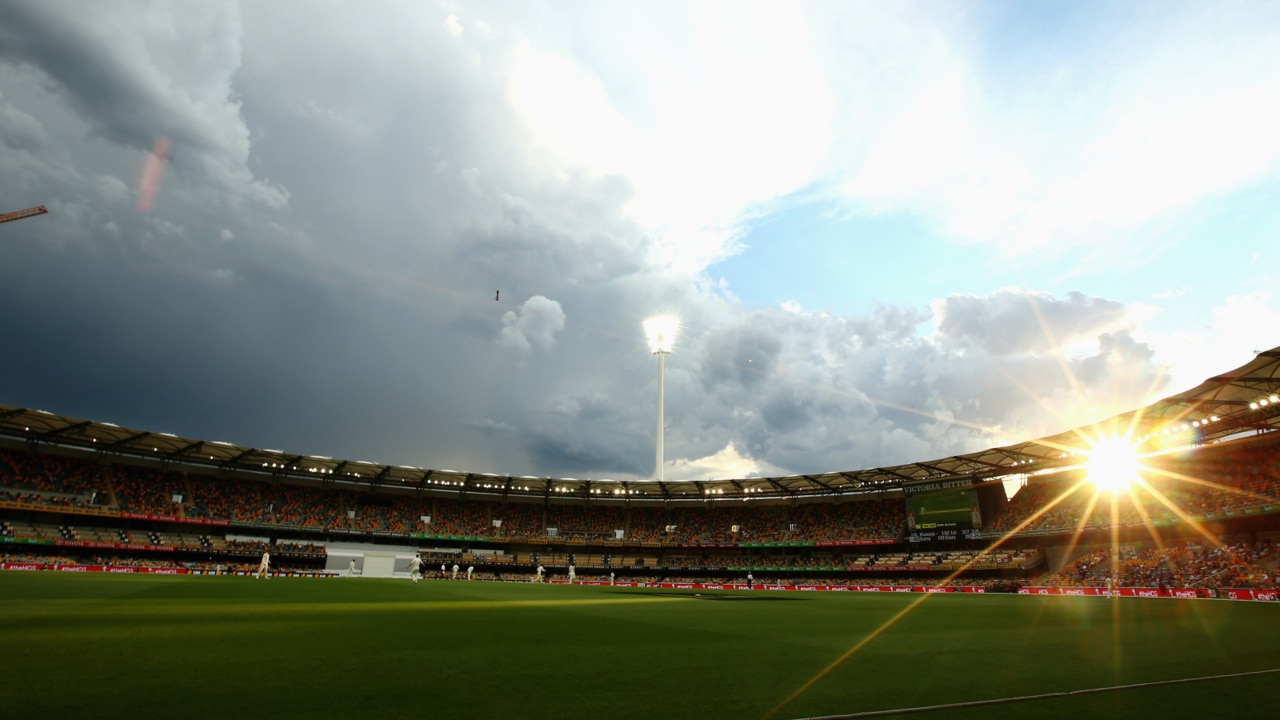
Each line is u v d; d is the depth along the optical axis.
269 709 6.30
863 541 72.31
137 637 11.19
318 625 14.36
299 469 74.00
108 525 61.84
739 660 10.59
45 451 63.00
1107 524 56.69
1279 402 44.25
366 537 75.44
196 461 70.44
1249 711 7.00
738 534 80.81
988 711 6.94
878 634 15.55
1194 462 56.09
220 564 64.06
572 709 6.73
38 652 9.16
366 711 6.36
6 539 53.78
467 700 6.99
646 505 88.12
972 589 56.09
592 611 22.92
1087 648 12.73
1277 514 46.25
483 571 76.19
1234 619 21.30
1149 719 6.60
